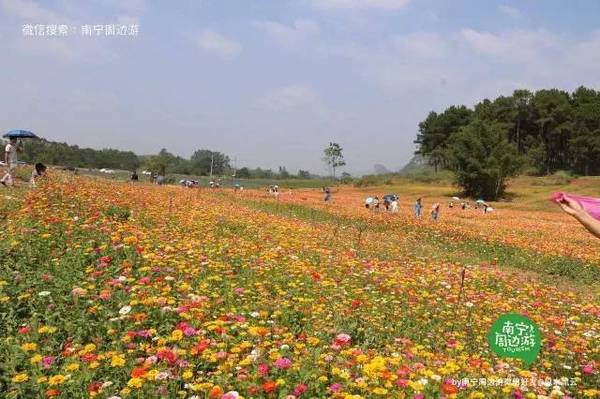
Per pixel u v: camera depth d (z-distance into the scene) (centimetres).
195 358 518
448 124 12900
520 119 11875
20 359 489
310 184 10506
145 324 596
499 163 7469
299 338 612
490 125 8125
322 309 747
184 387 467
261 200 3675
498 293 1097
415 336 717
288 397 437
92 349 497
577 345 717
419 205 3284
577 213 397
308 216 2734
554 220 3953
